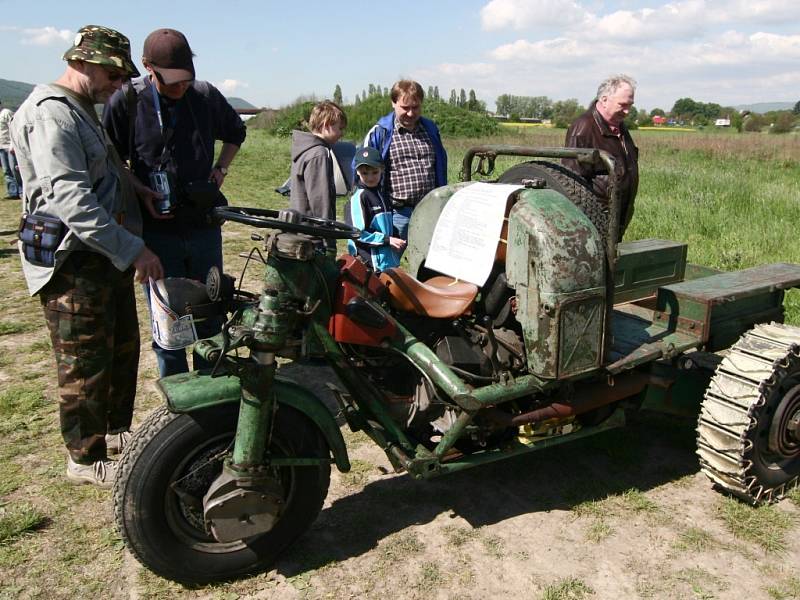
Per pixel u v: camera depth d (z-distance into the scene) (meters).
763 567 2.81
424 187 4.71
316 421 2.70
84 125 2.80
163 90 3.31
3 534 2.88
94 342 2.99
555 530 3.06
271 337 2.44
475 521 3.12
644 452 3.79
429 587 2.68
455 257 3.28
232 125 3.78
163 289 2.81
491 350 3.11
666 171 14.71
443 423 3.15
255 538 2.70
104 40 2.79
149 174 3.44
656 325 3.59
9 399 4.18
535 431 3.19
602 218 3.16
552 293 2.82
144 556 2.52
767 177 15.85
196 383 2.54
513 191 3.07
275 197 13.02
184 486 2.55
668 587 2.68
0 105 12.48
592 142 4.30
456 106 37.22
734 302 3.72
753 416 3.08
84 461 3.17
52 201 2.69
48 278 2.82
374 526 3.08
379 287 2.83
